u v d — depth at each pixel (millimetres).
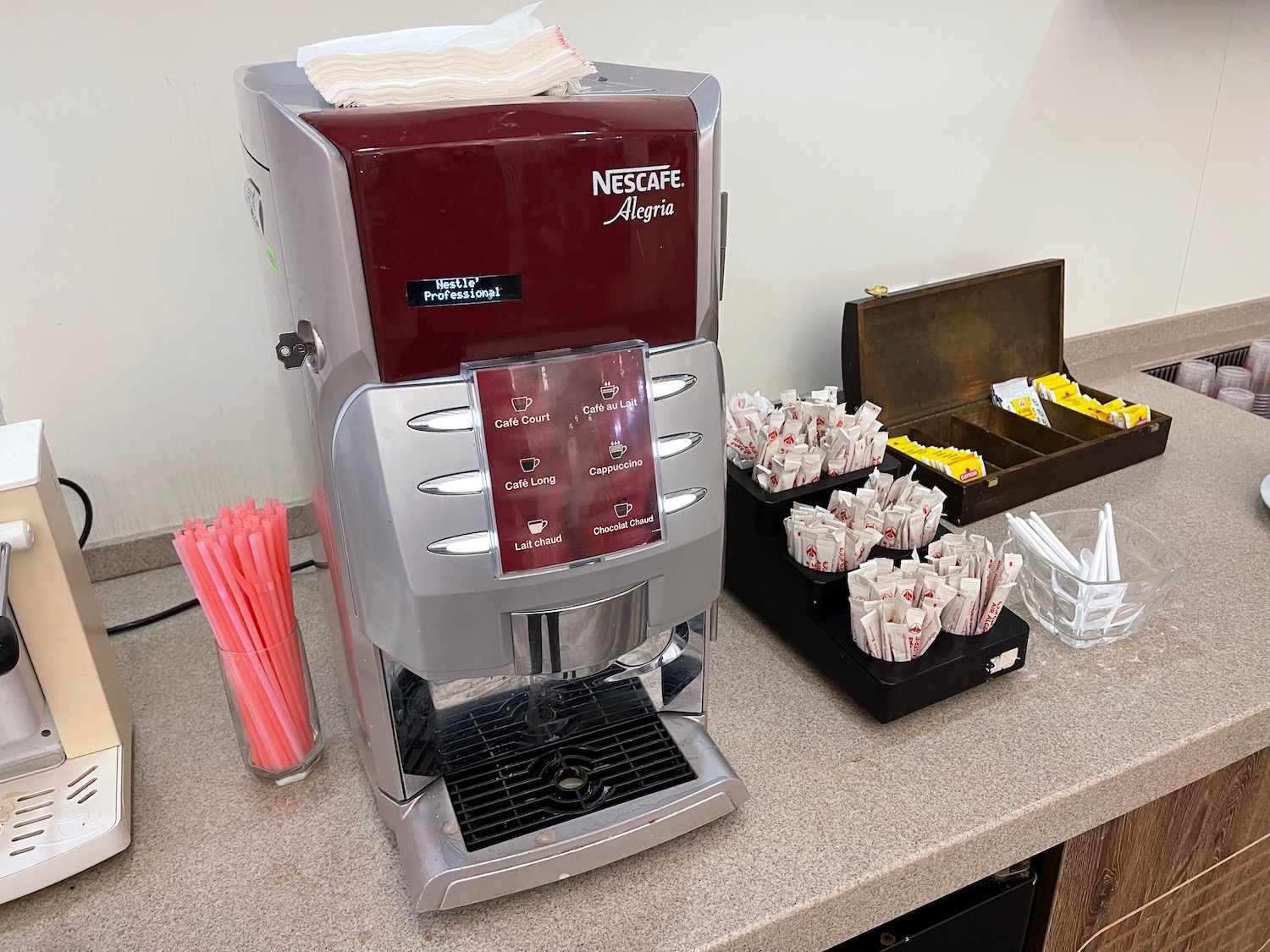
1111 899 962
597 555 620
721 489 673
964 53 1341
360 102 578
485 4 1048
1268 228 1820
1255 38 1587
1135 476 1312
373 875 727
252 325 1080
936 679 867
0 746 726
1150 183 1625
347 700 841
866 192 1363
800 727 877
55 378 1018
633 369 615
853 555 937
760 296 1354
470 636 617
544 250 577
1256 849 1077
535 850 681
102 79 924
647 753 770
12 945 673
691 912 691
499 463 587
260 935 679
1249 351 1743
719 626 1034
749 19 1181
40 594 727
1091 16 1416
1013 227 1526
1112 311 1728
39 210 946
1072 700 908
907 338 1361
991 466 1356
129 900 708
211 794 809
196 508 1138
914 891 752
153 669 967
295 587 1098
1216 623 1013
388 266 550
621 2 1106
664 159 587
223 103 979
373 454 573
